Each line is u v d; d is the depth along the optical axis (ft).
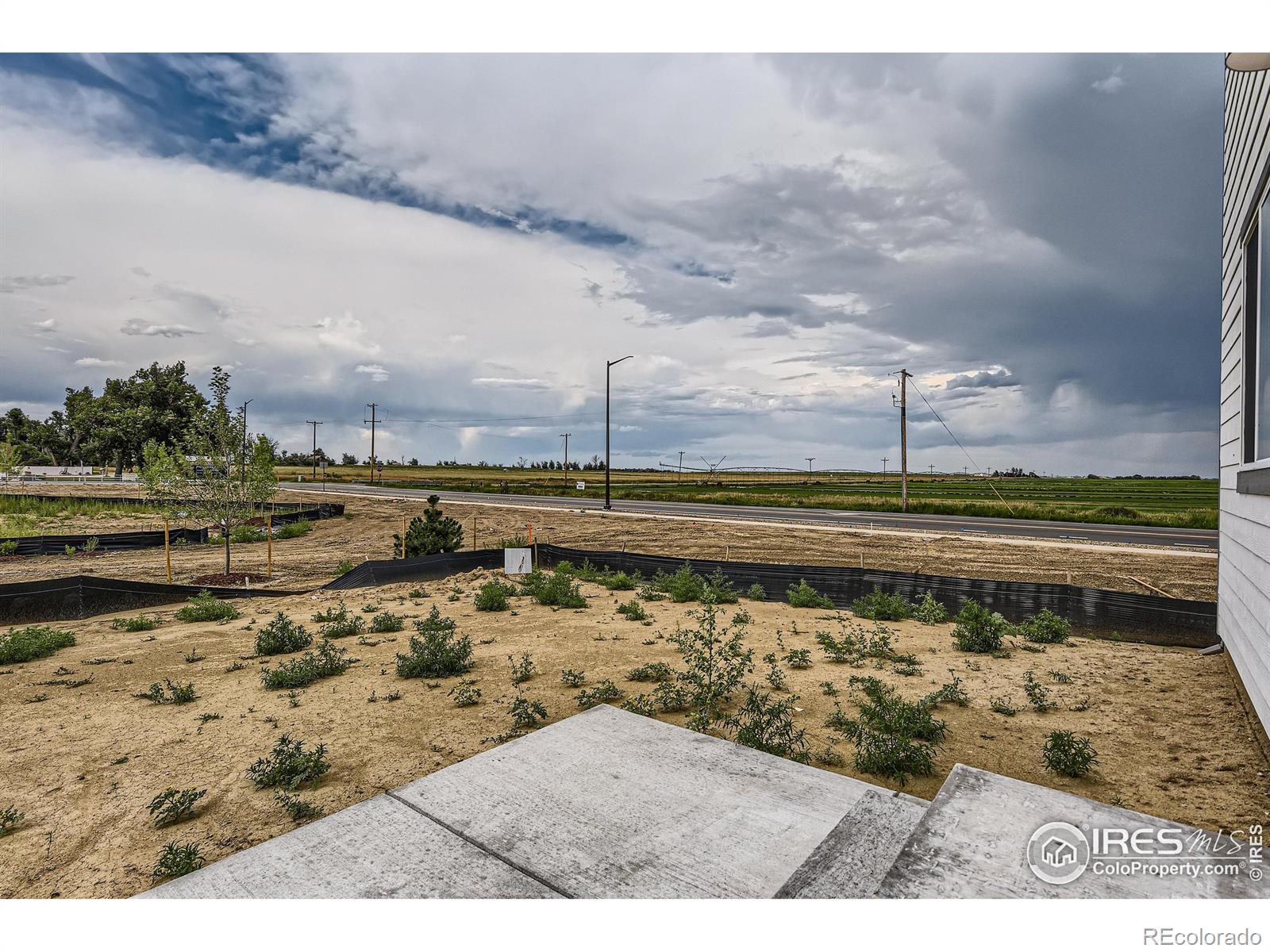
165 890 7.91
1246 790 13.32
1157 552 67.56
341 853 8.55
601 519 119.14
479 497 191.01
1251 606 18.53
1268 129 16.42
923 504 137.90
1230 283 23.13
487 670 24.36
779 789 10.21
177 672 25.64
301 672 23.35
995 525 103.81
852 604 39.65
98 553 79.66
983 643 26.86
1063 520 115.34
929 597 34.40
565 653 26.73
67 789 15.39
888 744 15.10
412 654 26.45
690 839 8.78
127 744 18.11
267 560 70.13
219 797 14.70
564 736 12.23
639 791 10.12
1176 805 12.79
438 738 17.74
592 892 7.66
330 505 141.49
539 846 8.63
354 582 50.06
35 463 331.16
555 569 53.62
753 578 44.68
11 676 25.41
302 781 15.14
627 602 39.17
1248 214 19.34
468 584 48.32
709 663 21.39
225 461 61.72
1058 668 23.86
